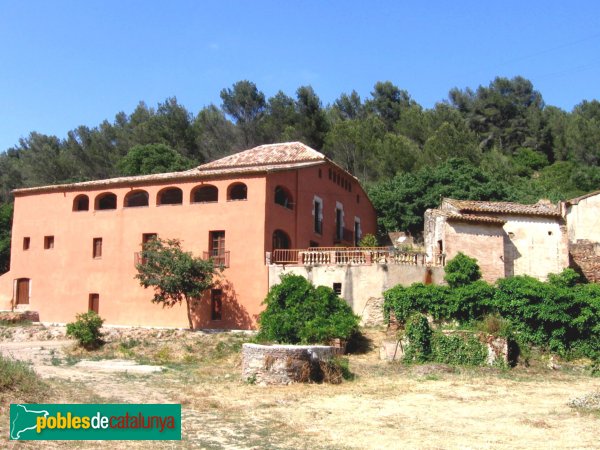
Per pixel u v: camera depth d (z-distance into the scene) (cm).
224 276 3450
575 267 3688
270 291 3084
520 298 2823
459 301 2870
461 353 2658
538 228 3591
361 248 3438
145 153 6781
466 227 3409
